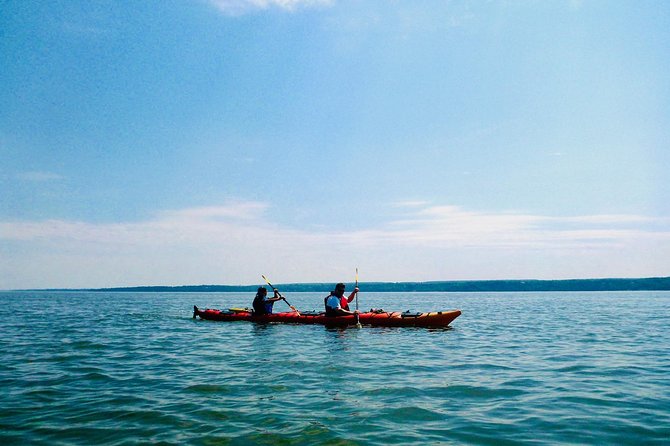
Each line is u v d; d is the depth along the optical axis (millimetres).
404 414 5207
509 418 5062
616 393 6164
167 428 4730
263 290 16828
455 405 5582
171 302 48500
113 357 9383
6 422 4957
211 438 4441
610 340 12008
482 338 12305
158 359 9055
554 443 4297
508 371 7684
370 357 9062
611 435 4504
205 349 10352
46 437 4484
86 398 5969
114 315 23469
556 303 41281
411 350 10023
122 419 5035
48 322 18688
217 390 6352
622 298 59375
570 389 6395
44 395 6156
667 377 7203
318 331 13727
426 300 54125
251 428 4723
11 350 10453
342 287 15180
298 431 4629
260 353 9633
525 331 14336
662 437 4434
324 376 7246
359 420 4984
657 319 19672
